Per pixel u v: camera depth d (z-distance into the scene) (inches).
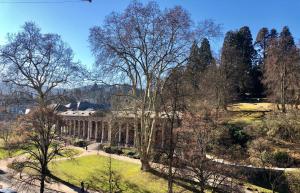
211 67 3348.9
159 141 2445.9
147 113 2534.5
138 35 2212.1
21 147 2023.9
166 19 2172.7
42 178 1963.6
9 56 2679.6
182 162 1658.5
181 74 2092.8
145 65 2300.7
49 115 2048.5
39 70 2760.8
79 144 3922.2
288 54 3560.5
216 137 1920.5
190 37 2203.5
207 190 1845.5
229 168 1674.5
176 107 1860.2
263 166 2215.8
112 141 3799.2
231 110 3705.7
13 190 2100.1
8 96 2832.2
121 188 2199.8
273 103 3799.2
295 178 2135.8
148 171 2346.2
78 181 2463.1
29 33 2733.8
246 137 2753.4
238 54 4510.3
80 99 3041.3
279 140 2733.8
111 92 2456.9
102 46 2231.8
